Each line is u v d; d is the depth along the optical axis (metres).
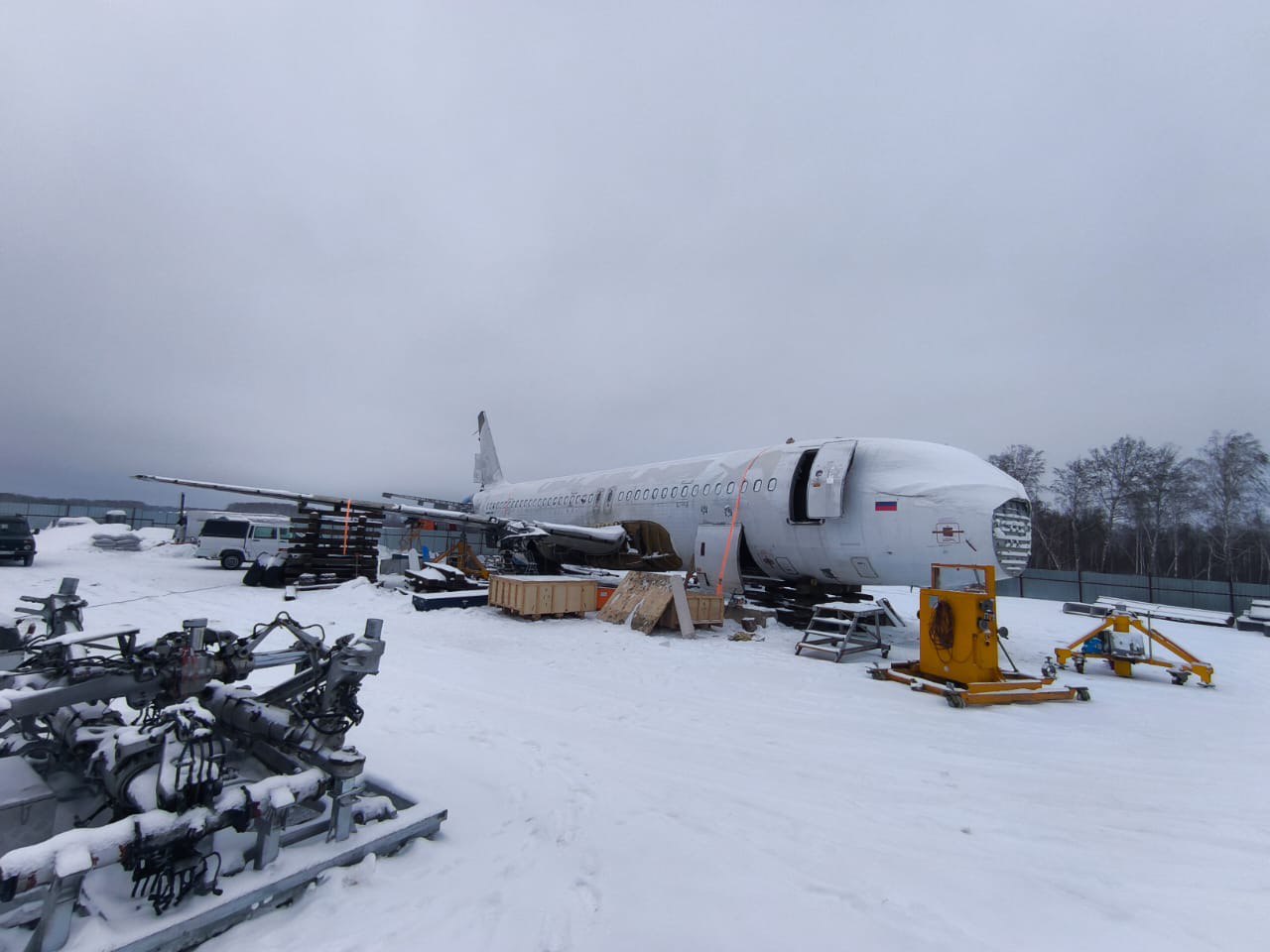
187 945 2.52
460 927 2.74
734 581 13.94
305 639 3.90
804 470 13.42
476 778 4.53
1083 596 26.00
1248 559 37.12
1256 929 3.00
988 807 4.47
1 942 2.40
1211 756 5.82
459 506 23.16
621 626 12.62
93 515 52.22
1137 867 3.63
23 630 5.10
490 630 11.98
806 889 3.23
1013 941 2.84
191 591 16.78
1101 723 6.90
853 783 4.84
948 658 8.23
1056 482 44.56
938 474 11.34
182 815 2.60
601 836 3.73
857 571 12.33
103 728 3.70
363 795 3.94
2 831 2.98
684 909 2.97
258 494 17.00
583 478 20.98
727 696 7.57
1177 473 39.16
